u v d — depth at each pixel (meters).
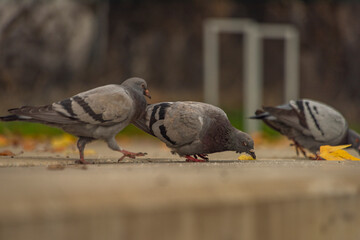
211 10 44.94
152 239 2.98
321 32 46.88
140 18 43.44
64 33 34.88
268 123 11.69
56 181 4.04
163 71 43.81
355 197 4.10
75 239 2.69
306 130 10.95
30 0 33.03
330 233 3.93
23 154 10.70
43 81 34.06
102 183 3.84
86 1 37.03
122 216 2.86
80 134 8.28
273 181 4.04
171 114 8.59
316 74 46.62
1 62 32.31
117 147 8.48
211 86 33.66
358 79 47.12
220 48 45.38
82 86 37.34
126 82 8.77
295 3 46.50
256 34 29.27
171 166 6.38
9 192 3.24
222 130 8.70
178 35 44.41
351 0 47.41
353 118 45.97
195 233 3.15
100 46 39.12
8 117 7.94
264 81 45.59
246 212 3.39
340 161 7.82
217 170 5.37
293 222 3.65
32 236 2.56
